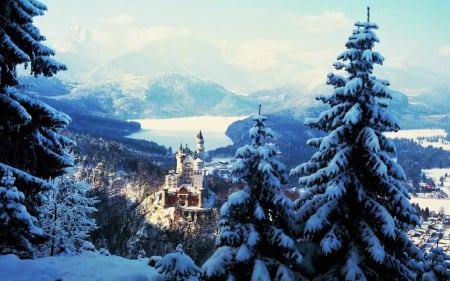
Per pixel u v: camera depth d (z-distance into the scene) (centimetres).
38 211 2759
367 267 1842
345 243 1914
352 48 1936
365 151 1912
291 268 1909
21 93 2433
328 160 2041
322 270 1970
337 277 1869
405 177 1917
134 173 16262
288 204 1817
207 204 12700
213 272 1745
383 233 1839
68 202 3469
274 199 1816
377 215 1847
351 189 1945
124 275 2261
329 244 1823
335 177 1892
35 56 2423
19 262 1845
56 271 1867
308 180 1948
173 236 10869
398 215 1925
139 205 13225
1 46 2220
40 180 2412
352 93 1827
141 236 10662
